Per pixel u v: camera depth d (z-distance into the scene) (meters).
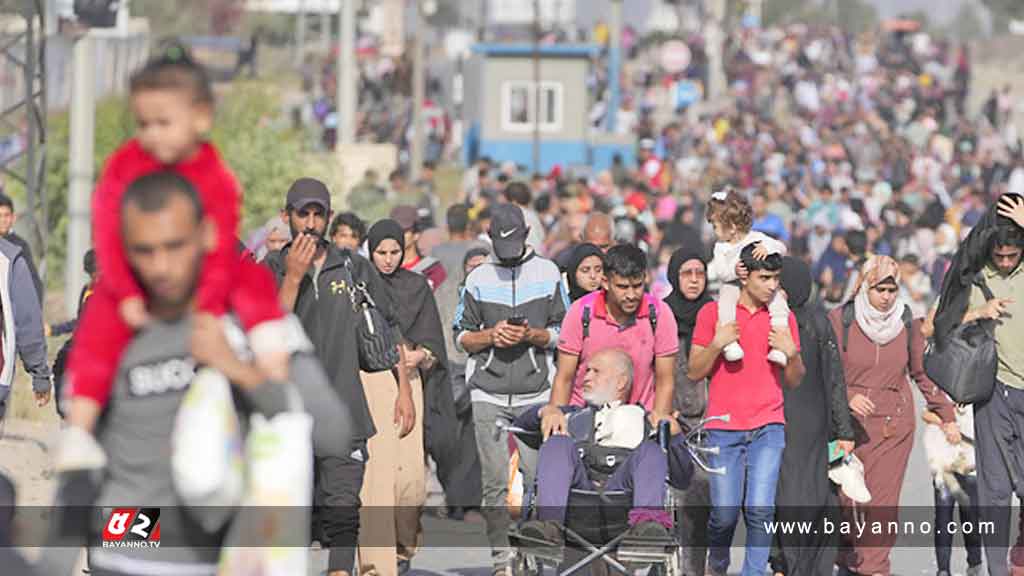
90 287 27.00
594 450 21.16
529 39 147.25
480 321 26.42
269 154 70.62
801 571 24.22
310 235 22.75
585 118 121.69
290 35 189.50
